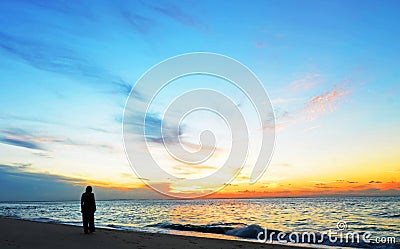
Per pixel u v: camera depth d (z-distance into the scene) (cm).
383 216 2691
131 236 1264
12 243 977
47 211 5028
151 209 5300
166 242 1144
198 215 3316
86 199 1291
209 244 1139
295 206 5238
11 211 5031
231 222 2409
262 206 5775
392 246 1270
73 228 1477
